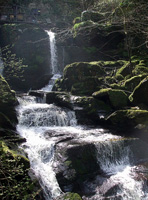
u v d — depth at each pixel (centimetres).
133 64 1014
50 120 758
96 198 474
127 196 490
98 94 823
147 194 506
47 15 2028
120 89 868
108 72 991
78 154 560
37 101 920
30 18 1986
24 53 1284
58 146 578
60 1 1955
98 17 1330
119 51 1225
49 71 1348
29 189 438
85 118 793
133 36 1174
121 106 789
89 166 558
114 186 502
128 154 632
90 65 939
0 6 1748
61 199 450
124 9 1141
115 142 619
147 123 673
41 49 1313
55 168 525
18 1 1892
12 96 746
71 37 1323
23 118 723
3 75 1240
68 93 912
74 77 938
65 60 1323
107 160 597
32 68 1284
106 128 752
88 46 1262
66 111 796
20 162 446
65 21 1891
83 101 811
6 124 636
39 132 685
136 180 525
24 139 602
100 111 785
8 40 1283
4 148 461
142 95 770
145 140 671
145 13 1112
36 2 2055
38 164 536
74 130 725
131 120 697
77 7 1869
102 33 1231
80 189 504
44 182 493
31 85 1278
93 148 584
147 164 609
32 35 1298
